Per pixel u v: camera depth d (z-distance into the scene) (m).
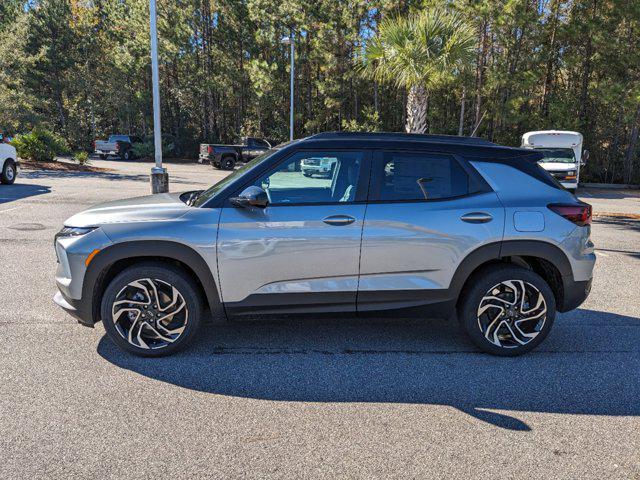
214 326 4.64
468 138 4.23
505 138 28.69
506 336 4.13
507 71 25.31
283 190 3.94
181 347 3.96
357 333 4.57
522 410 3.29
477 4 23.14
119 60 39.41
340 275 3.86
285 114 38.22
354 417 3.16
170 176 22.42
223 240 3.75
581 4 26.00
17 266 6.47
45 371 3.66
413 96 10.81
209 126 42.72
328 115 36.75
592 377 3.79
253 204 3.62
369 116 30.89
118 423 3.02
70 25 45.41
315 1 31.25
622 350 4.32
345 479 2.56
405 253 3.87
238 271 3.80
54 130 42.03
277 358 4.00
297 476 2.57
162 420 3.07
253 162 4.25
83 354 3.96
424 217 3.86
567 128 26.39
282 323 4.75
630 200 19.33
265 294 3.86
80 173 20.31
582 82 28.53
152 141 37.94
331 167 3.94
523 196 3.99
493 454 2.80
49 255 7.07
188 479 2.52
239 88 39.22
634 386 3.66
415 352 4.18
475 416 3.21
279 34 33.78
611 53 24.80
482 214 3.89
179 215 3.82
